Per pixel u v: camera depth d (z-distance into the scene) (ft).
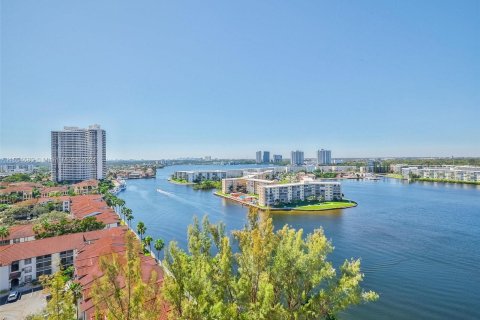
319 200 645.10
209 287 89.10
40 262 248.52
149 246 342.23
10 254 240.12
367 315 200.34
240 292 92.79
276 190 620.49
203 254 106.22
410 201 648.79
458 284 245.24
